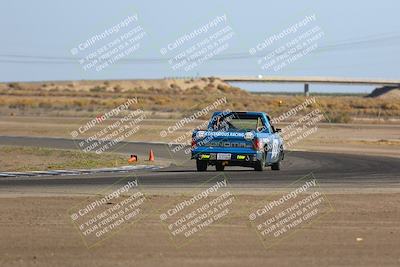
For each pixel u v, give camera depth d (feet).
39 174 198.59
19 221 115.03
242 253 94.68
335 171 214.07
